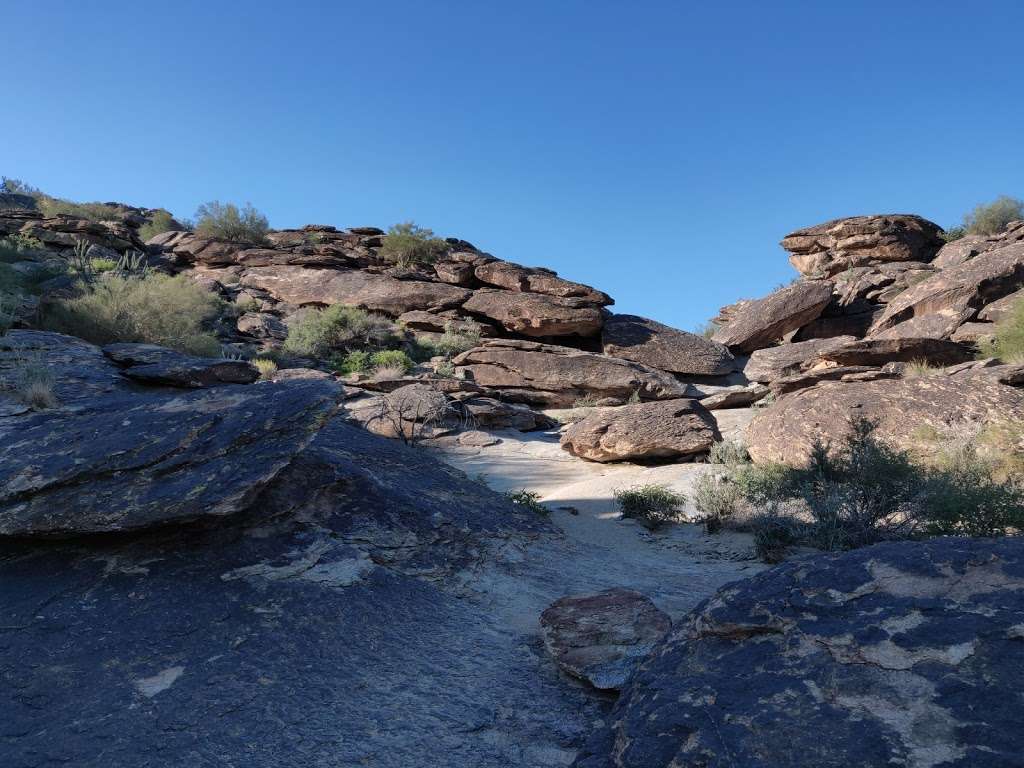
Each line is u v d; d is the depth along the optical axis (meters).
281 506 6.44
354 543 6.48
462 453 18.69
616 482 14.64
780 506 10.40
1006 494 8.12
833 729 2.67
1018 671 2.63
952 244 32.69
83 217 37.34
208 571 5.41
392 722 4.08
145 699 3.99
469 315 32.66
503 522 8.58
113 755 3.52
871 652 2.97
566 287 33.19
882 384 14.01
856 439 10.59
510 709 4.36
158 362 11.80
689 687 3.23
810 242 36.84
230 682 4.23
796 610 3.39
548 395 26.77
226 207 37.91
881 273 32.88
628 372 27.16
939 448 11.60
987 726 2.46
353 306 32.66
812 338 31.39
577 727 4.15
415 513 7.47
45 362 10.70
